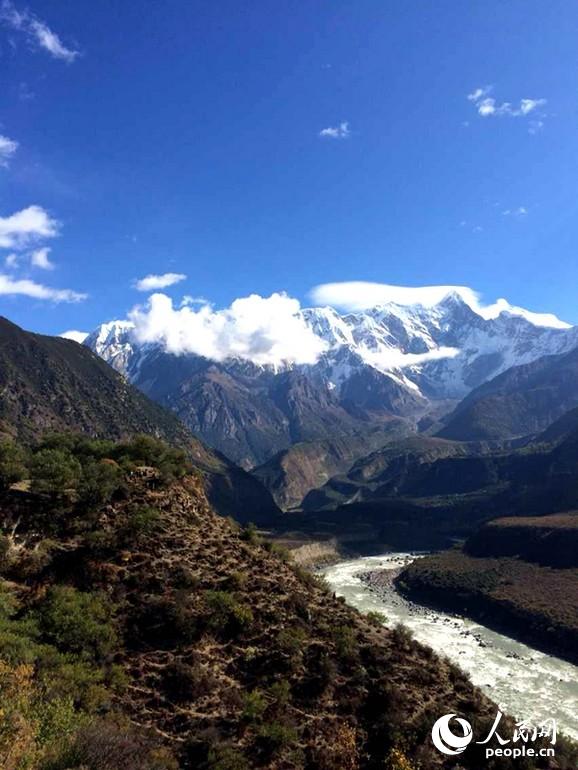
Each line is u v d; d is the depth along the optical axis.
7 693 31.83
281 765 40.59
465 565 184.25
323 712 46.12
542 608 137.38
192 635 50.03
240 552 65.25
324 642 53.47
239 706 44.56
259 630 52.53
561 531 181.50
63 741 28.31
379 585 180.12
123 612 51.34
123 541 59.62
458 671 55.69
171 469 78.06
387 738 44.09
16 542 58.19
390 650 54.69
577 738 73.81
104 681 43.19
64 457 77.81
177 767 35.72
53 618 46.25
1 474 67.38
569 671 105.31
